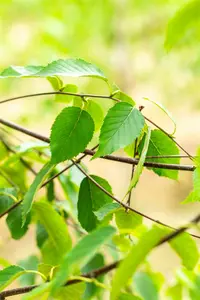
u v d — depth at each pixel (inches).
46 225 50.9
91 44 147.8
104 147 43.8
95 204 48.2
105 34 155.1
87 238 38.5
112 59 156.9
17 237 52.2
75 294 45.3
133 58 159.3
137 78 160.9
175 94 157.6
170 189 219.5
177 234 38.0
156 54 154.5
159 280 61.5
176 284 53.1
